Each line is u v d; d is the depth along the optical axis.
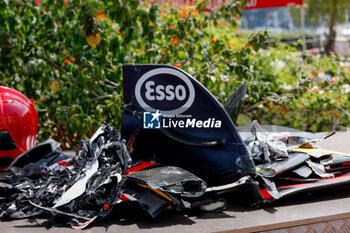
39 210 2.76
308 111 7.04
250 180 2.84
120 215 2.76
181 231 2.46
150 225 2.57
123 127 3.10
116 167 2.74
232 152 2.85
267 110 6.58
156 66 2.95
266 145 3.19
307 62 6.51
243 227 2.52
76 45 5.62
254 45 5.20
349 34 20.64
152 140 3.06
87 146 3.02
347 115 7.29
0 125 3.49
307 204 2.99
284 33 14.38
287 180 3.17
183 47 5.41
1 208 2.87
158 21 6.36
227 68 5.67
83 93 5.36
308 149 3.52
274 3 7.59
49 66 5.61
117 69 5.60
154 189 2.63
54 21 5.59
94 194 2.62
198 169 2.96
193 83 2.88
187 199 2.81
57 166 3.25
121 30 5.67
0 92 3.64
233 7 5.65
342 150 4.71
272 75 7.51
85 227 2.53
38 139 5.98
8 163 3.61
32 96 5.70
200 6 5.39
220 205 2.81
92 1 5.71
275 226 2.60
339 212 2.79
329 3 21.56
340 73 7.28
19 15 5.62
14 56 5.27
